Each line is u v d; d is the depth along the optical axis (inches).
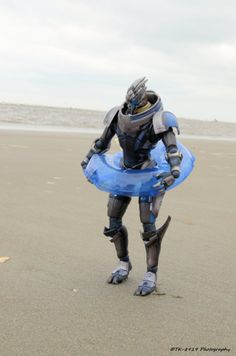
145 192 177.2
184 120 2143.2
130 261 213.8
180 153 170.9
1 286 180.7
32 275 193.0
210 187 395.9
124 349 140.3
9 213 283.1
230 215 301.4
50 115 1614.2
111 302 171.5
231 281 194.1
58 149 596.4
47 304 167.3
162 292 181.5
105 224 269.0
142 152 177.8
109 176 182.4
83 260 212.2
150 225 182.9
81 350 138.6
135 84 171.5
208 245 238.4
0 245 226.7
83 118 1622.8
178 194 361.4
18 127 1026.1
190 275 199.0
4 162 461.4
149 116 172.2
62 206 305.7
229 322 159.2
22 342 141.4
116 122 183.0
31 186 360.8
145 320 158.6
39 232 249.1
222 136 1339.8
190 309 167.8
